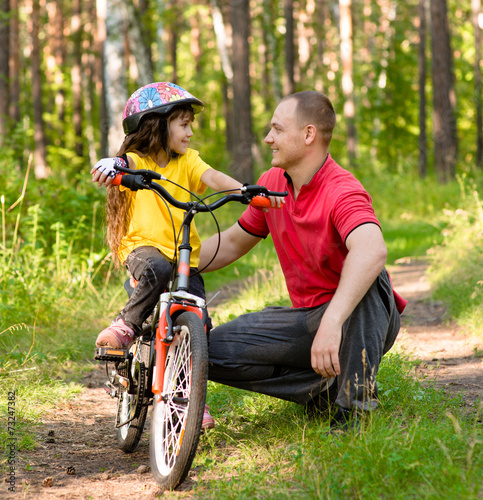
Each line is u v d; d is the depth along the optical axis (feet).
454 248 35.86
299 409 14.85
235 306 29.84
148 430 15.70
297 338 13.53
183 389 11.80
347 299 12.00
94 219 31.68
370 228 12.32
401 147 102.58
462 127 120.06
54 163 88.94
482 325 23.44
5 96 68.33
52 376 19.93
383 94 105.91
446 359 20.58
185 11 117.91
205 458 12.51
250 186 12.19
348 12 97.81
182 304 12.10
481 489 9.55
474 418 13.50
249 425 14.61
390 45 106.63
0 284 25.22
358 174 80.07
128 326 12.91
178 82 134.31
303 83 135.64
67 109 137.59
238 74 79.00
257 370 13.83
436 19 77.61
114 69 60.49
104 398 18.45
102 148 80.28
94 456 13.67
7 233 30.42
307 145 13.23
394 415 13.87
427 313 28.40
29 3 116.88
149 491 11.43
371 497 9.58
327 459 11.15
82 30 108.27
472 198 45.47
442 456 10.68
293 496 10.13
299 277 13.93
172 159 14.03
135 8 74.59
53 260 29.40
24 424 15.26
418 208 67.41
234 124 79.56
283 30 140.15
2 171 35.96
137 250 13.08
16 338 22.41
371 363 12.91
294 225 13.56
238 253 15.39
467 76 124.88
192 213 12.17
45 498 11.09
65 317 25.95
